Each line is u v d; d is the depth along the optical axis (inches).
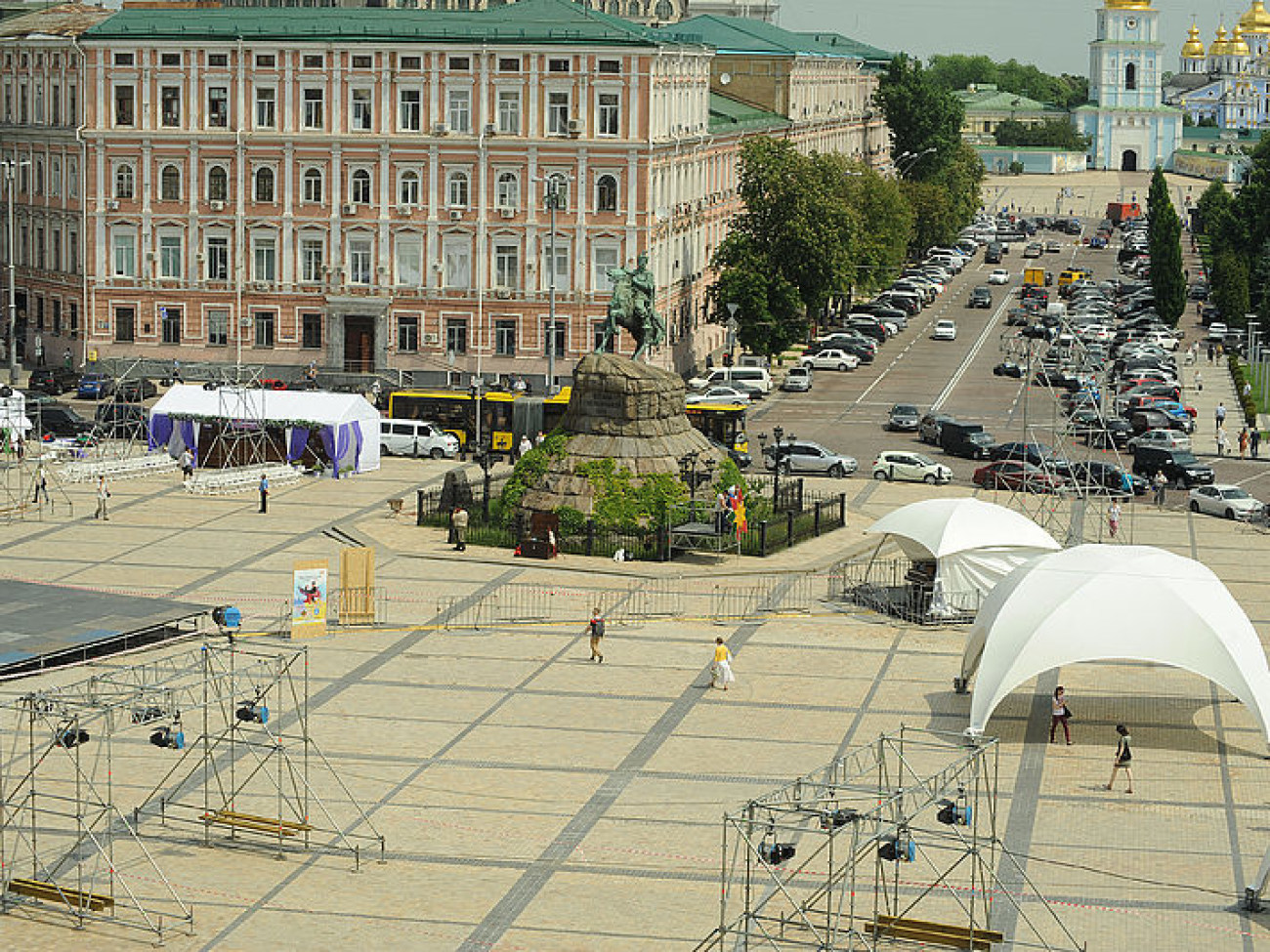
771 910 2551.7
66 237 7273.6
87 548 4618.6
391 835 2812.5
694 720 3390.7
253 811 2888.8
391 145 6825.8
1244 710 3526.1
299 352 7012.8
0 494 5226.4
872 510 5270.7
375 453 5753.0
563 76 6697.8
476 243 6830.7
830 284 7839.6
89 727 3216.0
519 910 2549.2
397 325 6929.1
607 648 3843.5
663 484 4667.8
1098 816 2955.2
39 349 7465.6
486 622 4020.7
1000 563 4092.0
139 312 7101.4
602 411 4734.3
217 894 2586.1
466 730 3304.6
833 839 2640.3
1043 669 3289.9
